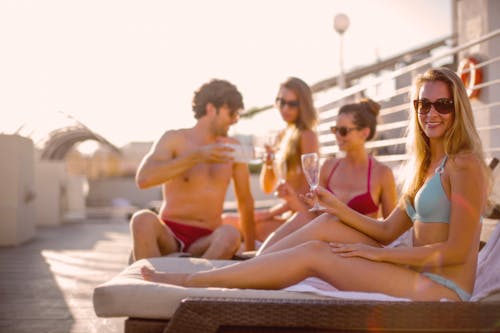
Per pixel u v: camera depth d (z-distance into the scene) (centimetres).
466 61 704
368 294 197
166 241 347
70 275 490
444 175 214
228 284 214
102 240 848
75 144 1385
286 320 170
